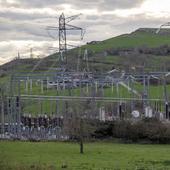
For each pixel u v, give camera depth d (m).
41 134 174.25
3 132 174.25
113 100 194.00
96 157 114.69
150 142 160.88
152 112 191.75
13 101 183.50
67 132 159.50
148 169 91.94
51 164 97.44
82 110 163.62
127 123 165.12
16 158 109.69
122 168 93.75
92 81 197.25
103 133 166.88
